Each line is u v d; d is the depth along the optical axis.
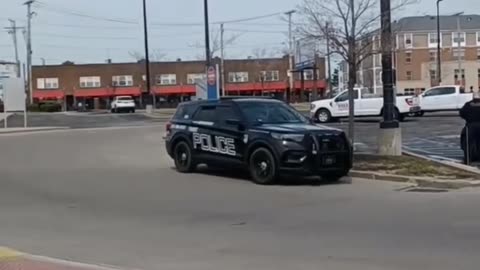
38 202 13.78
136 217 11.91
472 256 8.38
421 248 8.88
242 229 10.58
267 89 100.56
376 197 13.63
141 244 9.66
